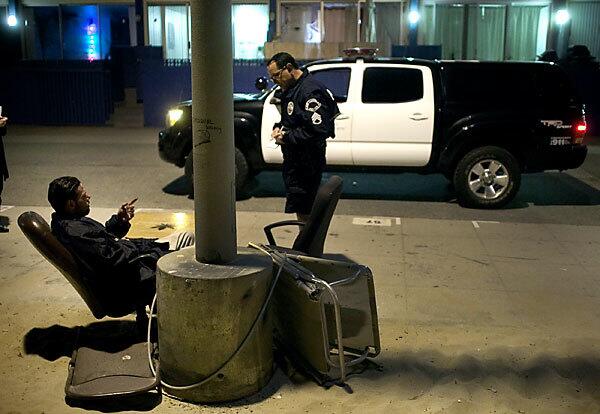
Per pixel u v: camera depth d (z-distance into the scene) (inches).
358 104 341.1
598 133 637.3
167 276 144.3
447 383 158.2
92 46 815.7
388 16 758.5
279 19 755.4
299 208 229.3
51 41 816.3
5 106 701.9
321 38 761.0
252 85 660.7
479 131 332.5
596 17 745.6
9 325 188.1
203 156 144.3
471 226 297.6
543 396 153.6
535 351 173.9
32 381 158.4
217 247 148.7
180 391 149.4
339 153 345.7
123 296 167.2
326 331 155.1
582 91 629.0
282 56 222.1
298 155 223.6
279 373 162.1
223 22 139.3
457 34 762.8
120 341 174.1
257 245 171.2
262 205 341.1
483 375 162.1
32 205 335.0
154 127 675.4
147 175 418.6
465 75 340.5
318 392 154.0
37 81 693.9
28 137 595.2
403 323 190.7
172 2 770.8
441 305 203.6
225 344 145.4
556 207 343.6
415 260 246.7
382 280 224.5
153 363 159.9
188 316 143.6
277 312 168.7
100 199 353.4
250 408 147.4
